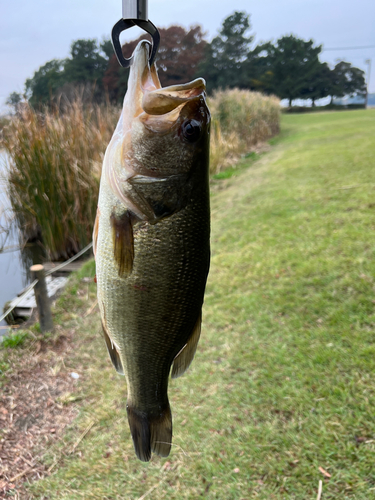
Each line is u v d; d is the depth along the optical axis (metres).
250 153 3.99
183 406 0.87
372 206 1.63
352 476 0.66
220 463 0.73
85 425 0.88
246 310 1.17
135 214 0.38
